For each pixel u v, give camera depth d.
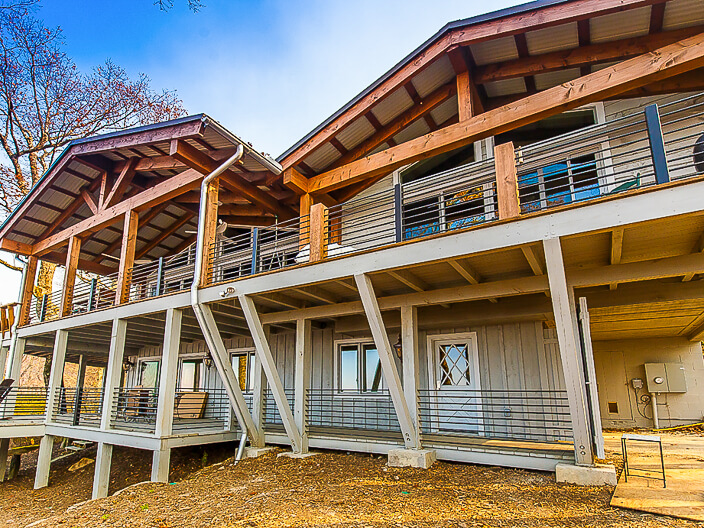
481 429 8.02
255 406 9.17
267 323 9.30
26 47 15.66
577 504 4.52
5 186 17.61
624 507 4.29
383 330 6.53
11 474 12.33
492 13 7.06
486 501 4.80
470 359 8.46
